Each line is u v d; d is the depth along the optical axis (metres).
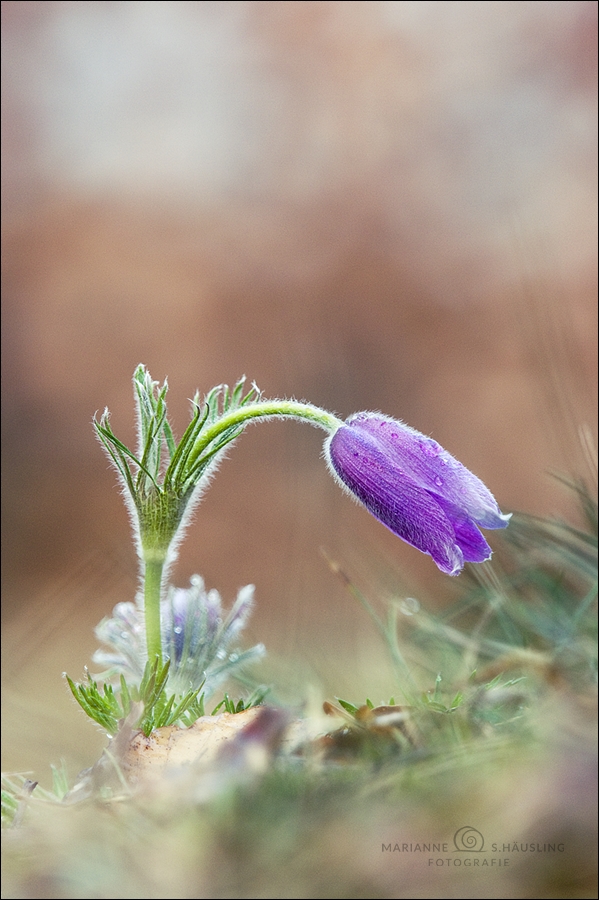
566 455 0.61
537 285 0.71
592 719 0.48
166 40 1.79
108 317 1.49
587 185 1.45
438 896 0.46
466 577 0.58
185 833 0.47
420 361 1.38
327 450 0.55
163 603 0.55
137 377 0.54
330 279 1.49
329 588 0.71
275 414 0.55
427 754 0.48
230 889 0.47
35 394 1.44
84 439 1.42
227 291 1.49
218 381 1.41
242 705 0.53
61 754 0.54
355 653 0.59
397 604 0.56
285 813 0.47
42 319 1.50
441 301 1.43
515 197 1.50
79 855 0.47
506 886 0.46
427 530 0.54
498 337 1.36
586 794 0.47
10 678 0.61
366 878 0.46
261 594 1.12
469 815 0.47
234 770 0.48
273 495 1.25
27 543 1.29
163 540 0.54
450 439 1.28
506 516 0.53
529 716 0.49
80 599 0.68
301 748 0.49
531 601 0.56
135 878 0.47
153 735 0.51
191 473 0.54
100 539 1.22
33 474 1.37
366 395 1.36
